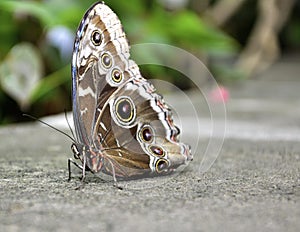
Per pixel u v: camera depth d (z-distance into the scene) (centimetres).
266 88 162
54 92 114
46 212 58
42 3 110
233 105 120
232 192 62
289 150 76
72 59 63
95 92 64
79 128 64
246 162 71
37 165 70
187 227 56
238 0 183
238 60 198
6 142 81
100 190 63
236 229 56
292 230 56
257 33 196
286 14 196
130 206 59
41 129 88
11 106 112
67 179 65
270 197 61
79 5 112
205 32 122
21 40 113
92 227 56
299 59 271
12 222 57
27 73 103
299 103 125
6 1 100
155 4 119
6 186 64
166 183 64
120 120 64
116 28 65
